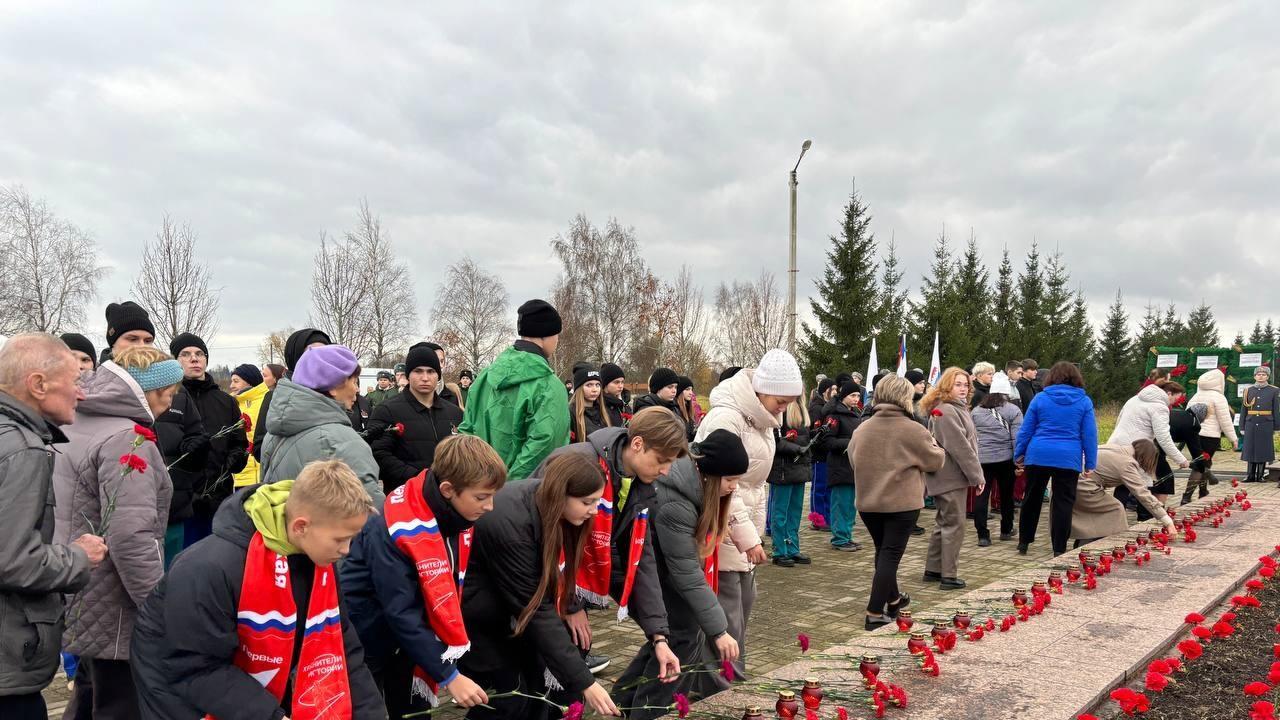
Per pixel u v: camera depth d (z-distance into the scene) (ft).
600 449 11.78
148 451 11.18
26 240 79.51
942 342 116.67
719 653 12.26
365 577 9.56
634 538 11.53
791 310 63.16
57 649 8.34
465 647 9.12
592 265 146.00
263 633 7.53
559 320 16.72
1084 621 14.39
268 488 7.78
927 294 122.62
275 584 7.56
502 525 10.13
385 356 88.94
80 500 10.77
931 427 29.48
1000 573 25.22
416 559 8.98
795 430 26.09
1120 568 18.74
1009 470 30.63
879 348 108.68
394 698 10.52
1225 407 40.16
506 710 10.69
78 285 82.28
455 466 8.86
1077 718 10.30
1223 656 13.52
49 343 8.81
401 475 18.01
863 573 25.41
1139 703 10.36
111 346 16.11
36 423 8.51
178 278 67.31
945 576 23.07
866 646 12.85
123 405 11.18
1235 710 11.24
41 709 8.32
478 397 16.56
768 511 32.94
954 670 11.76
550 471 10.11
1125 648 12.85
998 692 10.89
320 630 7.93
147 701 7.63
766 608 21.47
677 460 12.31
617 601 12.10
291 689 8.08
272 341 91.76
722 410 14.55
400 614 9.07
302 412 11.69
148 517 10.68
